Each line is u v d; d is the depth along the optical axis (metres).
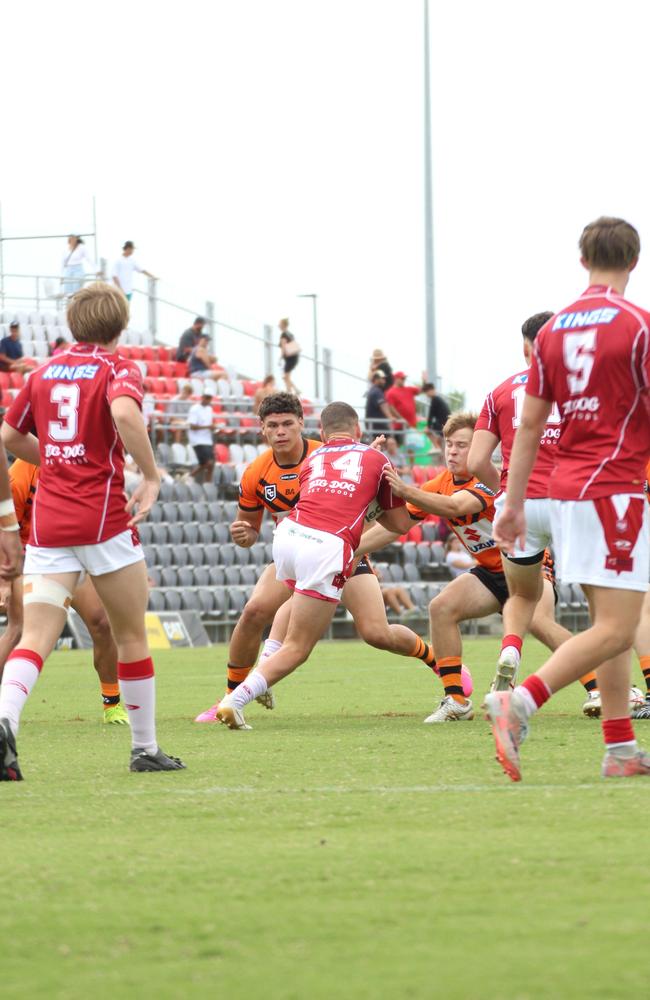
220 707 24.23
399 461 83.00
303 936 8.98
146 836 12.69
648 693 26.22
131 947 8.81
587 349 15.07
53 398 16.92
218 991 7.85
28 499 25.38
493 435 23.06
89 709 31.75
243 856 11.57
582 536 15.25
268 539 76.62
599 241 15.38
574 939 8.79
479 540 25.89
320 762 18.86
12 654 16.83
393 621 73.12
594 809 13.65
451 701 26.39
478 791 15.20
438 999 7.62
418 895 10.02
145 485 17.00
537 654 52.12
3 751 16.30
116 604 17.53
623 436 15.14
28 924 9.39
